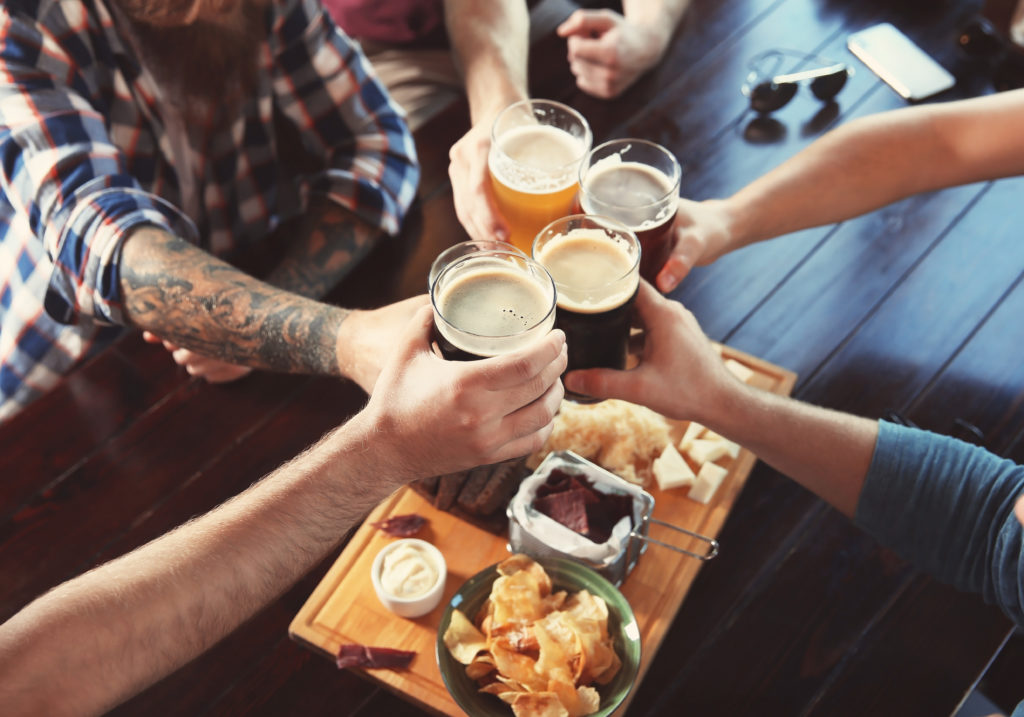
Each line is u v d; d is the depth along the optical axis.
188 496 1.40
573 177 1.33
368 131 1.89
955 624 1.26
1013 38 1.98
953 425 1.47
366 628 1.24
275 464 1.43
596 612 1.13
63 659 0.85
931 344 1.58
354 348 1.30
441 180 1.88
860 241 1.73
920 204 1.79
